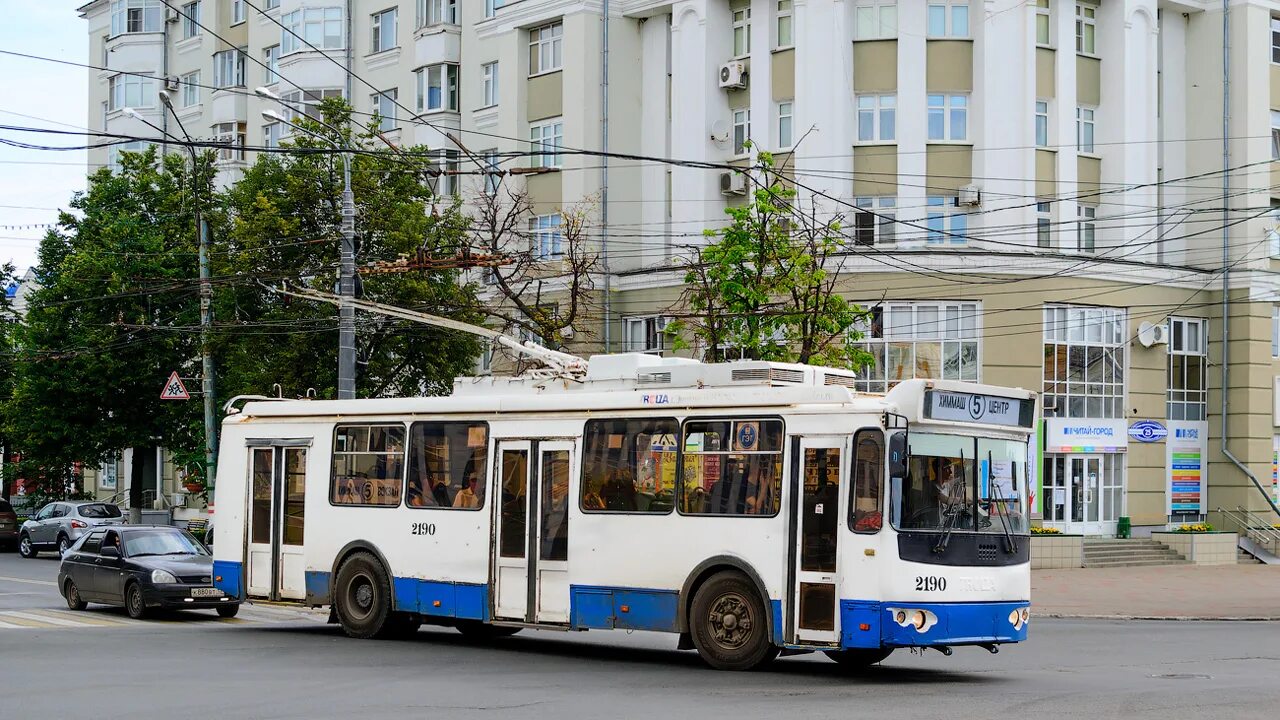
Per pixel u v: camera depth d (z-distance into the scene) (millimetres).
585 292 36344
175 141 22453
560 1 41844
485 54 45406
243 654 17453
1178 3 40594
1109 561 37906
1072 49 38188
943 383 14938
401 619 19734
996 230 36938
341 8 50375
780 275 27875
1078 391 38344
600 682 14547
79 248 45875
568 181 41594
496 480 17844
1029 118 37000
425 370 36938
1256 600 29469
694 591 15969
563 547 17062
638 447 16562
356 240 33969
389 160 36906
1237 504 40656
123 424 44688
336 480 19859
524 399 17750
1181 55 41375
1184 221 38719
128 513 46531
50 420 44344
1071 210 37906
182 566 23234
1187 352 40844
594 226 39688
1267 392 40875
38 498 53062
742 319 28109
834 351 28406
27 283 56594
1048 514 38375
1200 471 41094
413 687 14062
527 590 17359
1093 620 26547
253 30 54062
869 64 37312
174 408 44000
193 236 44062
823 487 14922
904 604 14367
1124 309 39250
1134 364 39438
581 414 17141
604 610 16562
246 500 20875
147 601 22844
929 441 14945
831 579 14703
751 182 38344
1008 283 37062
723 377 16359
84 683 14406
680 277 39562
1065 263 37656
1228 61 40625
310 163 36312
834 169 37000
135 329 42812
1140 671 16297
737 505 15562
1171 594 30703
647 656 17516
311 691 13734
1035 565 36625
